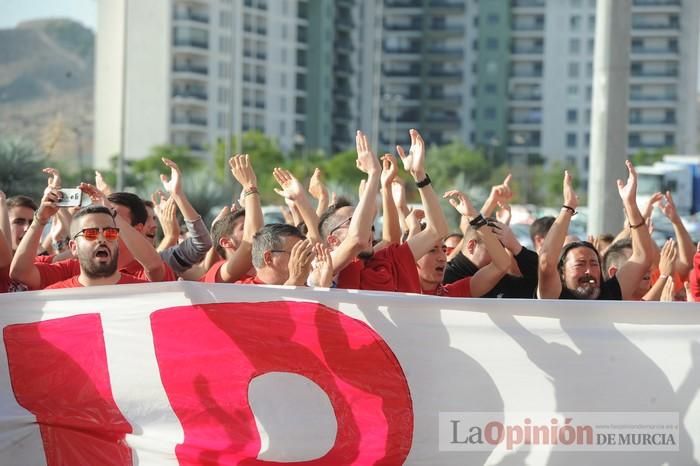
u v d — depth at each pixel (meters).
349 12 148.75
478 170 126.69
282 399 7.80
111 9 123.50
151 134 126.19
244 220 9.97
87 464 7.68
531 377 8.01
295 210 11.22
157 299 7.84
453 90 169.00
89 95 120.38
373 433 7.86
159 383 7.74
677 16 171.12
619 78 15.34
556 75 168.12
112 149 122.81
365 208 8.75
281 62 138.62
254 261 8.61
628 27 15.34
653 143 172.62
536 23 168.62
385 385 7.90
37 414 7.67
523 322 8.03
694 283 11.14
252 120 135.25
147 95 126.00
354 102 152.00
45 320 7.80
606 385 8.05
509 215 11.94
